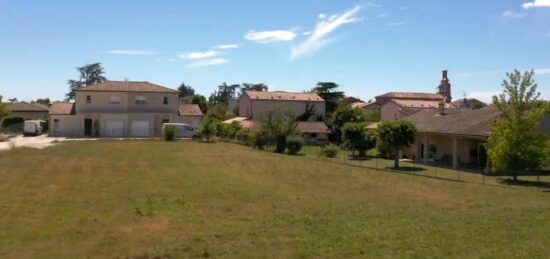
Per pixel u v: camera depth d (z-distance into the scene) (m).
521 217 16.27
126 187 22.12
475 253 11.32
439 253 11.30
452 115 46.56
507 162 30.34
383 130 39.22
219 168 30.88
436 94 117.06
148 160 33.91
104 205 17.80
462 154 41.50
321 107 88.56
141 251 11.65
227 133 60.75
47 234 13.34
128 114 65.12
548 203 20.64
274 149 51.44
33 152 37.59
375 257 10.98
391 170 35.41
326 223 14.97
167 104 66.75
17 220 15.02
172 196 19.97
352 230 13.83
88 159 33.44
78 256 11.29
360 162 42.12
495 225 14.67
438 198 22.02
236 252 11.44
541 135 30.50
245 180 25.81
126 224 14.83
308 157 44.50
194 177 26.11
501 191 24.83
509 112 31.16
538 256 11.06
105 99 64.69
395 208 18.39
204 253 11.27
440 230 13.83
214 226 14.63
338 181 27.12
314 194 22.03
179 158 35.97
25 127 63.88
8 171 26.64
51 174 25.97
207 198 19.77
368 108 108.31
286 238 12.88
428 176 31.73
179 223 15.06
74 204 17.88
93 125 64.31
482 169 37.16
